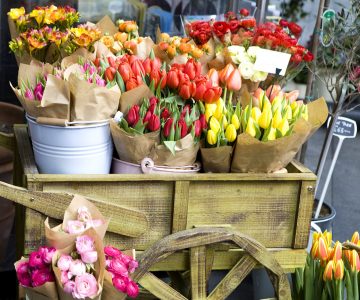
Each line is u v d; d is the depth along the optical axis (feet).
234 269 6.07
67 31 7.04
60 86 5.54
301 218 6.16
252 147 5.82
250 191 6.00
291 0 16.42
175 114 5.96
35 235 5.57
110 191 5.67
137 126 5.79
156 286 5.86
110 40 7.38
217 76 6.70
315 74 9.76
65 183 5.55
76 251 5.08
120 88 6.23
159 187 5.77
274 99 6.37
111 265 5.11
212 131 5.95
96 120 5.72
